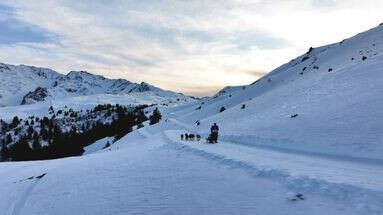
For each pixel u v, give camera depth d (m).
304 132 39.81
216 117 94.25
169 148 41.91
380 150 27.53
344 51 113.25
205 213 15.34
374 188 14.72
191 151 35.81
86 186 23.03
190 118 147.62
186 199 17.56
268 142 41.34
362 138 31.66
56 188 23.86
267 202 15.80
